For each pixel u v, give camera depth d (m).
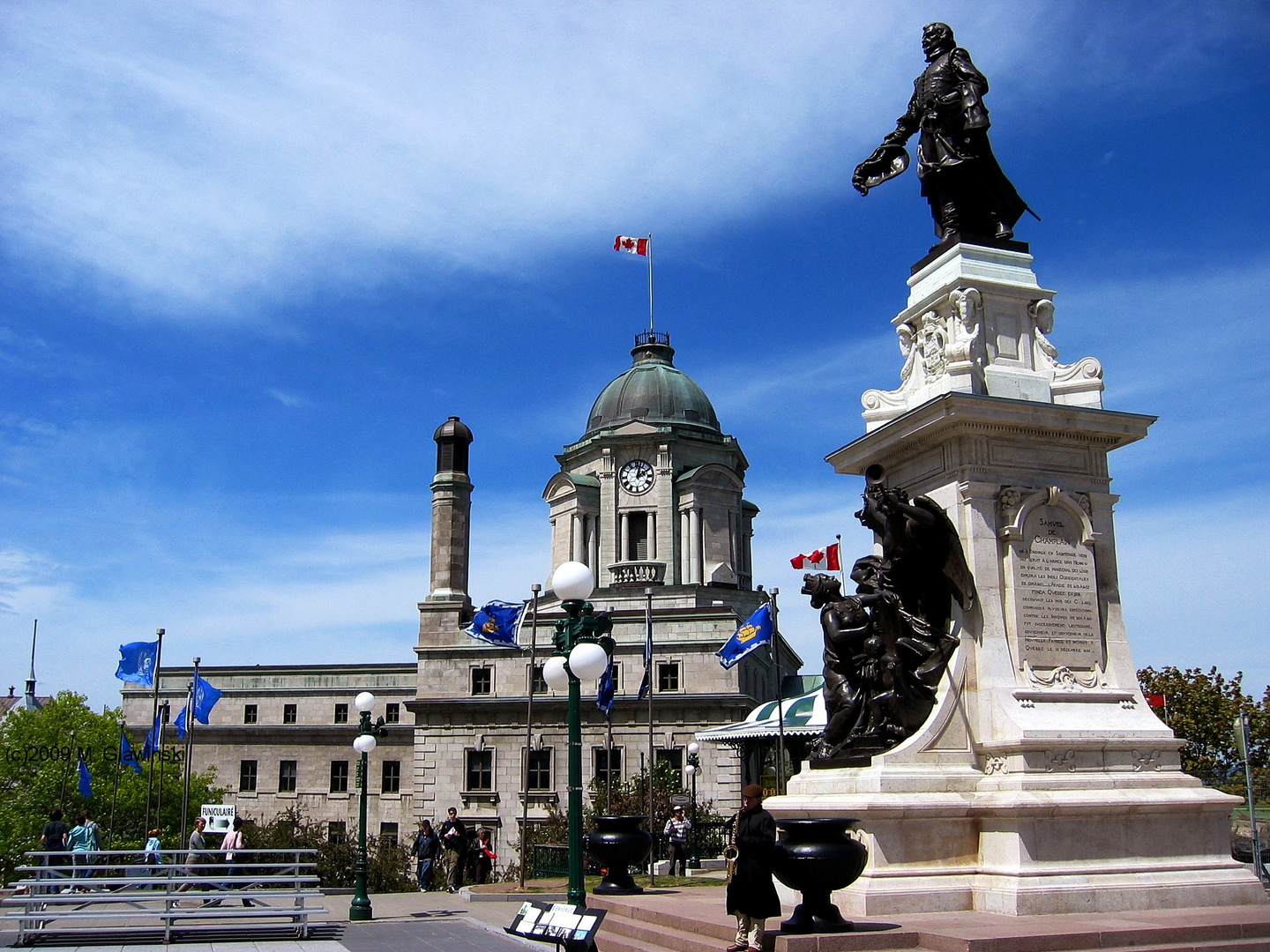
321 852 48.50
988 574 16.89
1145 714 16.98
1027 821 15.26
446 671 71.06
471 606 74.19
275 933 20.23
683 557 77.06
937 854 15.49
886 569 17.53
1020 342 18.55
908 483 18.45
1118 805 15.55
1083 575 17.41
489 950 18.03
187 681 86.31
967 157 19.14
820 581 18.39
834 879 13.20
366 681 84.12
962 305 18.23
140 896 19.02
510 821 67.62
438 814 68.94
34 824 67.12
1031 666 16.78
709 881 26.52
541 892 28.11
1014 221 19.67
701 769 64.81
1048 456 17.66
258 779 83.56
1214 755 53.56
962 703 16.58
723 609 68.06
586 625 18.80
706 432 81.31
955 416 16.98
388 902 28.64
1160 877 15.53
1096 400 18.00
